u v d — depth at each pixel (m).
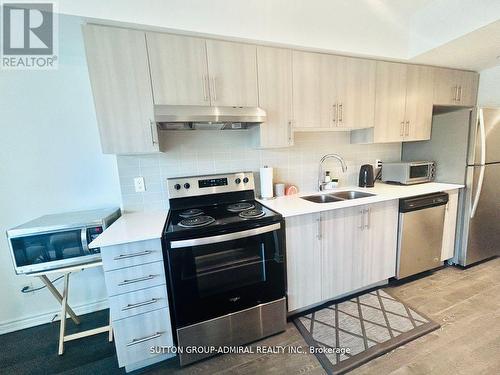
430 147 2.49
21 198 1.71
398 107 2.20
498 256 2.56
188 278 1.35
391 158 2.72
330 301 1.93
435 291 2.00
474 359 1.35
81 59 1.72
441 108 2.72
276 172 2.21
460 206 2.30
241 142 2.06
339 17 1.81
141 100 1.44
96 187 1.88
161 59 1.44
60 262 1.42
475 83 2.55
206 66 1.54
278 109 1.77
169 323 1.39
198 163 1.94
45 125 1.70
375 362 1.37
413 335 1.53
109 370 1.41
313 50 1.81
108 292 1.25
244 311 1.50
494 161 2.24
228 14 1.52
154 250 1.31
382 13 1.95
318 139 2.34
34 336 1.71
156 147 1.50
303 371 1.34
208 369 1.39
